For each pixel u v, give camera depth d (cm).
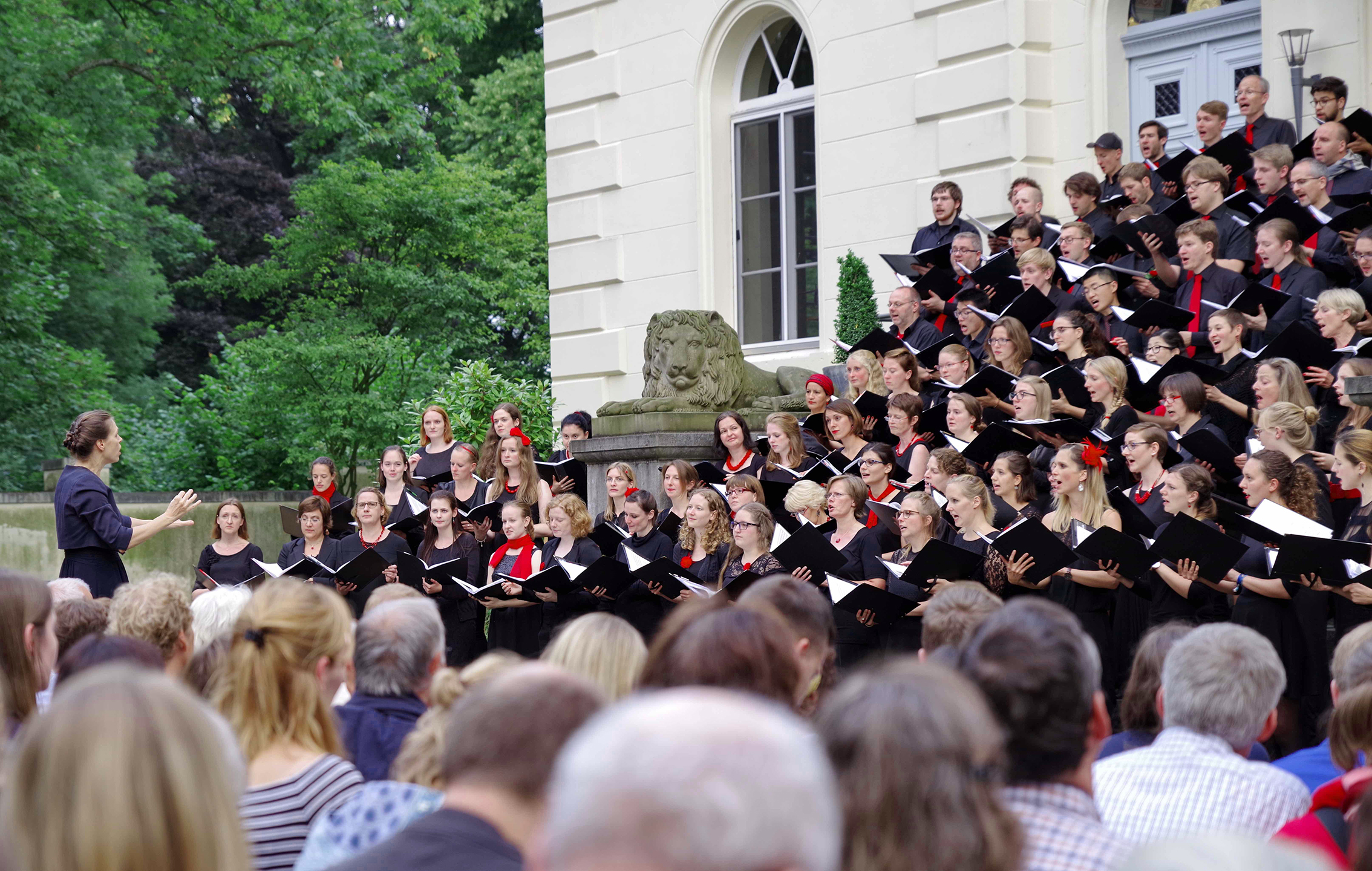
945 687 208
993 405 852
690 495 836
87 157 2350
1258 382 704
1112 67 1194
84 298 2738
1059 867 237
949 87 1236
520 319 2692
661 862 118
